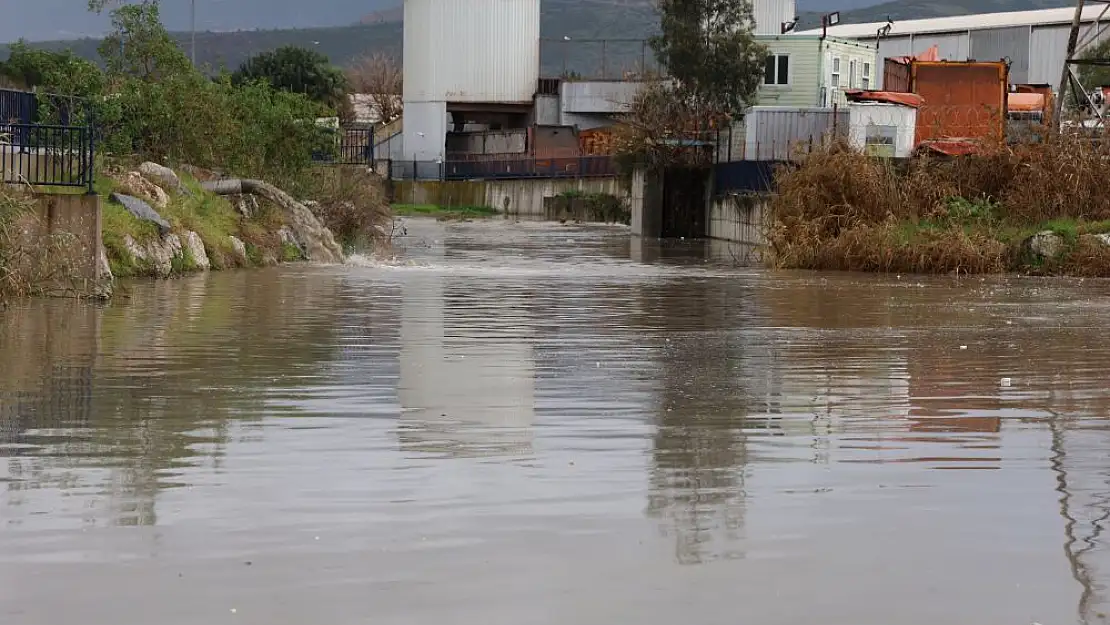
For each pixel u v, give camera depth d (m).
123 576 6.57
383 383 12.44
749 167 47.12
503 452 9.33
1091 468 8.91
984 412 11.03
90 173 20.47
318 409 10.98
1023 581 6.59
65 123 30.73
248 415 10.68
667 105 59.34
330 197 38.50
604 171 73.31
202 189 30.75
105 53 36.19
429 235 50.50
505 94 92.44
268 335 16.11
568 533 7.31
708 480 8.52
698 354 14.90
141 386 12.05
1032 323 18.77
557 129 89.69
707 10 63.94
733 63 63.16
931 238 32.19
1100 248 30.98
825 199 34.28
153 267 24.67
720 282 27.05
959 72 48.41
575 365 13.88
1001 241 32.34
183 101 34.09
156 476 8.52
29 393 11.60
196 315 18.20
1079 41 68.00
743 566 6.77
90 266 19.88
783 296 23.47
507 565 6.76
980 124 42.44
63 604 6.20
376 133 100.00
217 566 6.72
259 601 6.25
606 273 29.55
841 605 6.25
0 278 19.19
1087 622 6.07
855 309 20.97
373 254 35.75
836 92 66.12
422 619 6.05
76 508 7.74
